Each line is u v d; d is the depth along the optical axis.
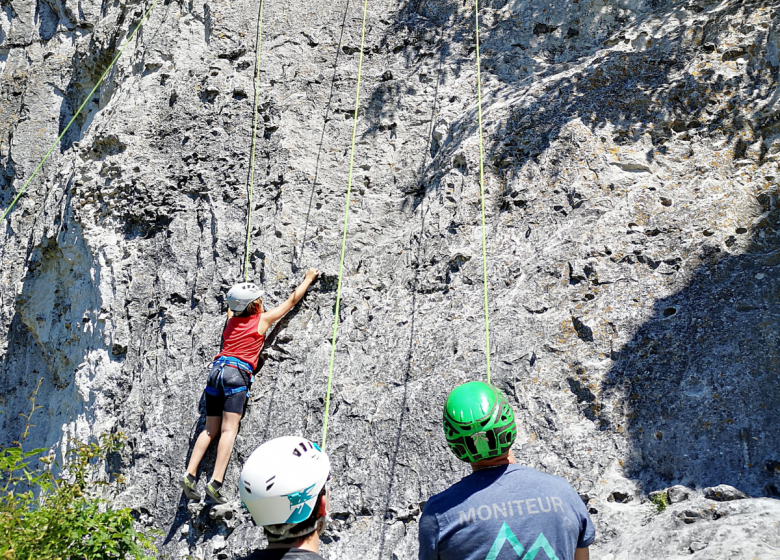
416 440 4.38
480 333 4.63
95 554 3.74
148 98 6.47
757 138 4.87
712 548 2.95
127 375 5.43
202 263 5.64
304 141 6.03
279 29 6.64
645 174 4.95
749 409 3.62
